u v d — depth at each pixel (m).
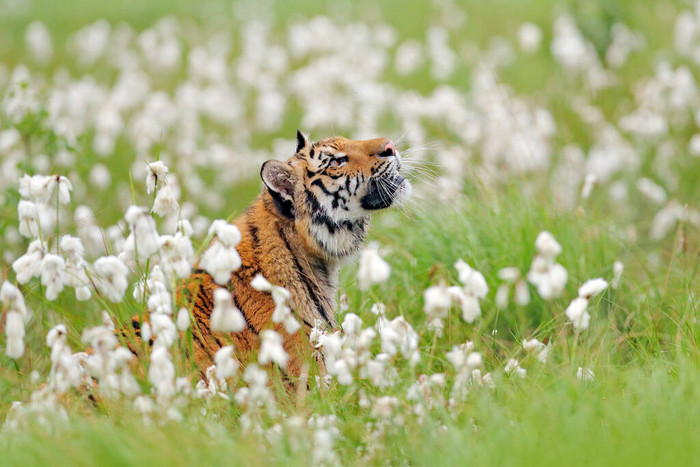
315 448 6.96
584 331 9.78
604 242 11.72
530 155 14.87
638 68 19.94
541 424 7.10
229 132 20.59
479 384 8.09
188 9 34.03
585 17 20.44
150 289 8.08
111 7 34.41
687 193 14.97
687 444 6.71
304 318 9.23
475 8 28.09
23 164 13.24
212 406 7.60
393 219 13.13
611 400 7.61
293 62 25.89
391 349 7.71
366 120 17.47
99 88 21.69
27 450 6.89
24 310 7.48
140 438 6.89
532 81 21.19
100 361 7.42
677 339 8.84
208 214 16.55
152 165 8.29
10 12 33.66
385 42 23.78
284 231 9.44
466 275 7.50
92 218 12.52
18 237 12.66
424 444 7.17
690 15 19.83
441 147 16.61
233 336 8.89
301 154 9.75
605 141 15.85
